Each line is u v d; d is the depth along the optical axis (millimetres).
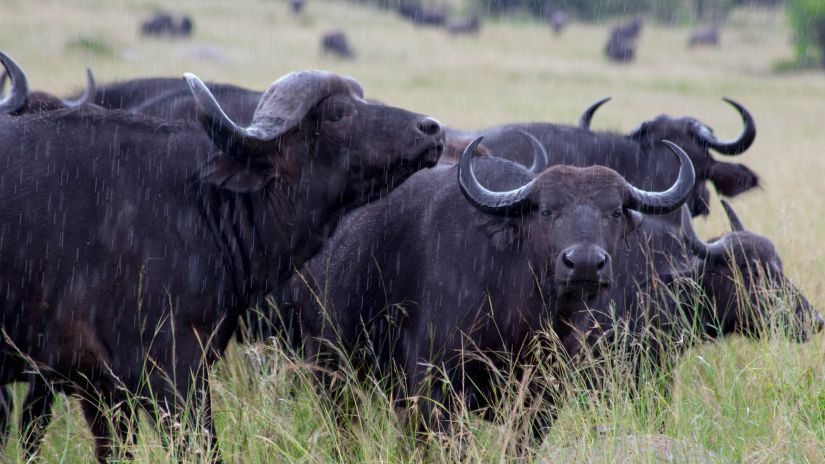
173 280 19453
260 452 20609
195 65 116125
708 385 24625
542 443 21719
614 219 19953
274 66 124688
